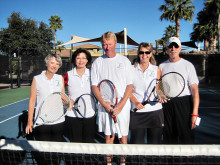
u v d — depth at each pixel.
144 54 2.40
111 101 2.44
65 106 2.49
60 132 2.49
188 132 2.37
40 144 1.89
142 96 2.50
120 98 2.43
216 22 22.73
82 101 2.61
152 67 2.50
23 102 7.88
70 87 2.62
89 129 2.65
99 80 2.49
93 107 2.65
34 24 18.22
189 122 2.36
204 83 13.77
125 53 10.75
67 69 13.52
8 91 11.08
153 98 2.49
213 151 1.73
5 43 17.27
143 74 2.47
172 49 2.41
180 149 1.75
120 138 2.58
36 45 17.33
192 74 2.35
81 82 2.60
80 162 2.42
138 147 1.79
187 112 2.37
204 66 13.89
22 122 5.07
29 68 13.80
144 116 2.47
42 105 2.31
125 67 2.41
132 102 2.48
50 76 2.45
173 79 2.39
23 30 18.17
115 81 2.41
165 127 2.52
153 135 2.51
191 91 2.34
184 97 2.38
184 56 14.33
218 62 13.77
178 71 2.40
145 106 2.45
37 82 2.39
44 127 2.40
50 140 2.45
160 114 2.48
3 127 4.64
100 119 2.50
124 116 2.39
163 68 2.56
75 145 1.85
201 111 6.07
